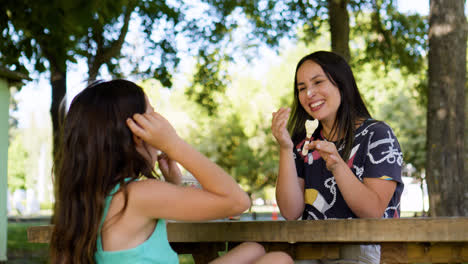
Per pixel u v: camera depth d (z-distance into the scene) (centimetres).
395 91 2498
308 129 248
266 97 2888
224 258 174
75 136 158
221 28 1059
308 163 250
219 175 156
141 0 847
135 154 161
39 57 561
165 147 156
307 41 1167
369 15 1095
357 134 238
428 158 664
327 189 240
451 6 655
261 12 1075
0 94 786
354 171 233
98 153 155
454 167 647
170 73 940
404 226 162
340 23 847
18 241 997
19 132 4762
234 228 196
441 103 654
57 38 494
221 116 3033
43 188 4044
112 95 161
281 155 241
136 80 915
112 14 368
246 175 3219
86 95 163
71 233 152
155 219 159
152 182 156
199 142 3191
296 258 205
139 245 152
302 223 181
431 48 667
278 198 242
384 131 230
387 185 220
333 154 209
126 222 152
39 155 4606
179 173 205
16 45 542
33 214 2292
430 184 660
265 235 189
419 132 2536
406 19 1099
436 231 158
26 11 464
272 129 236
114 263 150
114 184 155
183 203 153
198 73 1109
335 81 245
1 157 779
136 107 163
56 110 788
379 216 217
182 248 228
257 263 164
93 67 738
